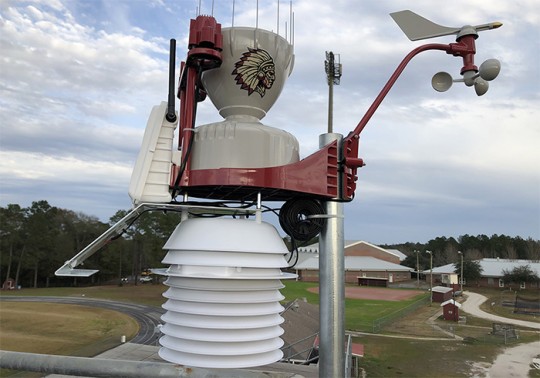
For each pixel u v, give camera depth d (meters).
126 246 73.56
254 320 2.66
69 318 42.19
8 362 1.66
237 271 2.63
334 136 3.17
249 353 2.59
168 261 2.76
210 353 2.54
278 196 3.10
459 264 78.88
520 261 82.75
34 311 46.22
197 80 2.78
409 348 29.27
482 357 27.28
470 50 3.14
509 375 23.66
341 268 3.20
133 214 2.79
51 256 73.00
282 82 3.08
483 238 119.19
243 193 3.04
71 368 1.60
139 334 35.53
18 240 70.69
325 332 3.18
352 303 52.62
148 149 2.67
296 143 3.02
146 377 1.57
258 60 2.91
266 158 2.73
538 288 70.00
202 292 2.63
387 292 67.44
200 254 2.66
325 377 3.13
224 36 2.90
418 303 52.56
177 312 2.64
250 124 2.78
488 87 3.13
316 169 2.91
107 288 69.50
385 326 37.28
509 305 53.38
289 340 21.88
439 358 26.84
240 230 2.72
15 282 70.25
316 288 66.56
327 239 3.18
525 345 30.67
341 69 26.67
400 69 3.15
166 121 2.73
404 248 128.62
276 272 2.82
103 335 34.88
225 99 2.98
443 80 3.23
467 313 46.62
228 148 2.68
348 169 3.15
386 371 23.94
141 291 65.81
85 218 80.38
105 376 1.59
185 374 1.55
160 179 2.68
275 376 1.58
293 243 3.11
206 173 2.67
